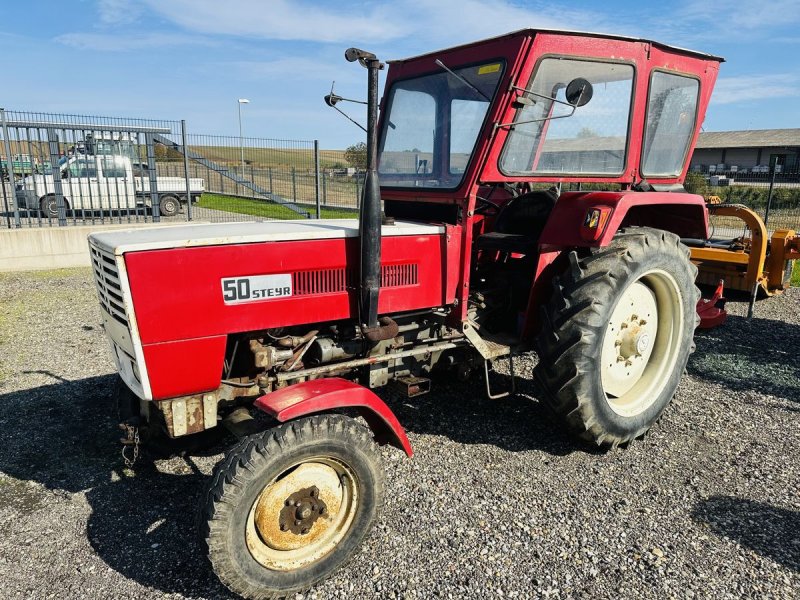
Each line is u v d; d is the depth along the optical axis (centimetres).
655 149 392
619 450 374
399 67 397
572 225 344
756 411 432
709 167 4334
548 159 346
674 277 381
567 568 265
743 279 679
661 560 270
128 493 328
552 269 371
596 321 332
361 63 270
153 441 354
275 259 285
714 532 291
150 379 262
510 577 260
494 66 327
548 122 339
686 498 320
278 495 246
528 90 318
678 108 394
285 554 252
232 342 300
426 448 373
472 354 379
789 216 1602
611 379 376
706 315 596
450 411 425
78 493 328
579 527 295
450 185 353
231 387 295
